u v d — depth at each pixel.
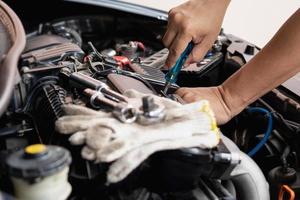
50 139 0.52
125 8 1.13
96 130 0.44
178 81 0.93
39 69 0.64
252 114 0.79
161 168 0.46
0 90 0.44
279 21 2.08
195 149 0.45
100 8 1.12
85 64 0.73
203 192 0.50
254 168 0.57
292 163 0.71
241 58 0.96
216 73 0.99
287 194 0.65
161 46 1.11
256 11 2.02
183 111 0.48
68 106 0.51
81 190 0.46
